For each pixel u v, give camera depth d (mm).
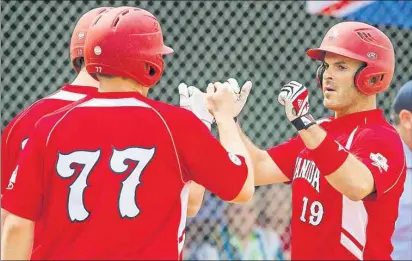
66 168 10555
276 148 13906
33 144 10719
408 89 16734
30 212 10688
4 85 20828
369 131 12633
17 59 20922
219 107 11422
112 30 10609
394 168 12352
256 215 20969
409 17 21250
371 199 12305
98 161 10516
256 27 22109
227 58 22016
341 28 13055
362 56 12797
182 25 21859
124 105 10664
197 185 12250
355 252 12633
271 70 22125
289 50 22172
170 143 10562
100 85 10906
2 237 10891
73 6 21156
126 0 21578
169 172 10578
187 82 21844
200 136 10617
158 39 10828
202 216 20797
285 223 21047
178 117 10633
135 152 10508
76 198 10500
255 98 21969
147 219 10477
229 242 20828
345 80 12938
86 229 10453
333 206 12734
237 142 11195
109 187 10453
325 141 11984
